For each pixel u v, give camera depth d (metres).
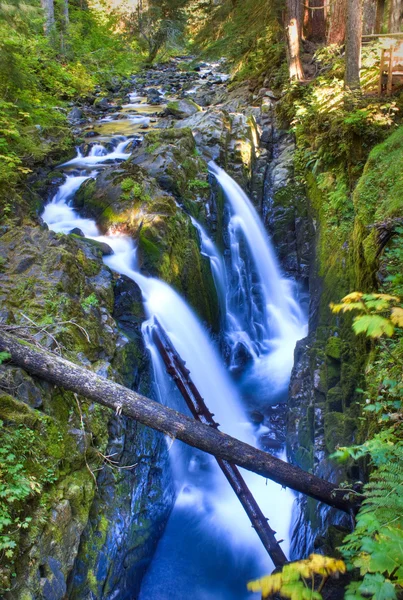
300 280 12.39
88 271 7.20
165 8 24.34
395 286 5.59
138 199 9.48
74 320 5.98
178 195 10.47
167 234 9.06
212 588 6.35
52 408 5.03
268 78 16.44
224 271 11.30
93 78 20.45
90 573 4.74
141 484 6.37
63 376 5.02
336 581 4.26
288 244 12.77
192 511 7.47
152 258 8.62
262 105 15.18
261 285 12.39
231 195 12.30
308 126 12.55
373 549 2.15
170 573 6.43
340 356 7.64
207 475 8.05
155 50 27.50
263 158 14.02
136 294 7.84
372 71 11.72
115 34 26.64
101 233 9.47
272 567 6.69
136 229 9.18
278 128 14.51
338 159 10.75
